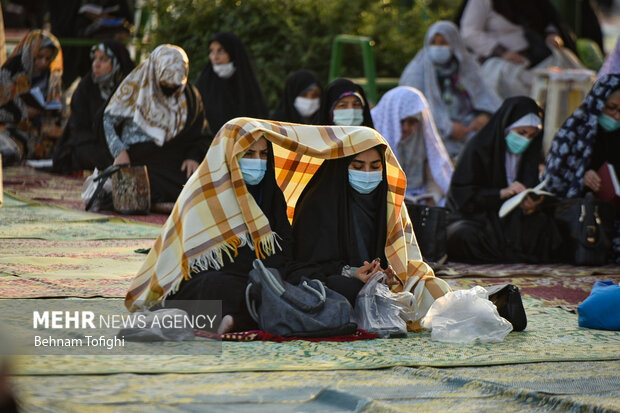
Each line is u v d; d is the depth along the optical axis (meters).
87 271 12.97
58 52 25.69
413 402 7.44
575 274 14.95
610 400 7.70
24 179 23.22
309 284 10.02
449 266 15.38
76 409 6.83
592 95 16.84
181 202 9.97
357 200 10.76
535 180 16.47
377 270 10.35
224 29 28.14
